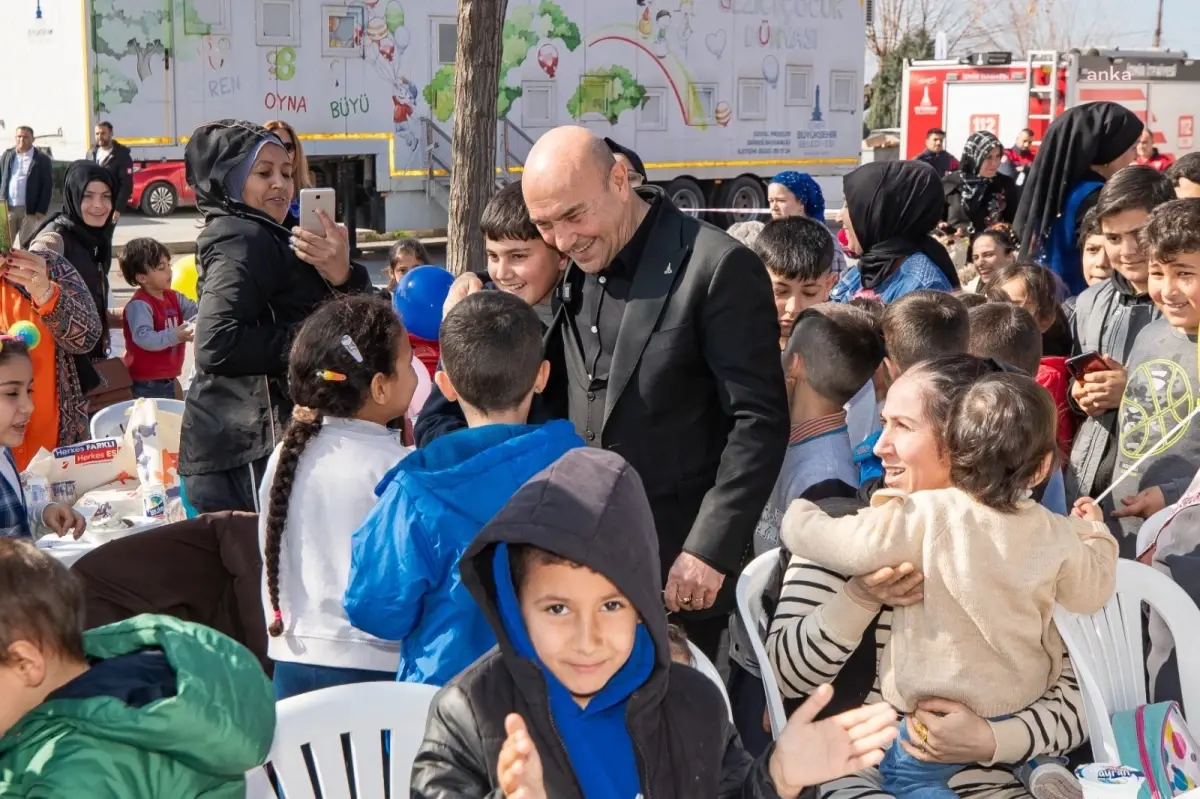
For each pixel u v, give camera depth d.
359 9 15.27
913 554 2.56
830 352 3.20
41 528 3.98
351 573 2.63
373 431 2.93
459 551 2.57
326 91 15.23
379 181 15.76
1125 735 2.72
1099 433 4.12
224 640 2.06
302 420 2.91
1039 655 2.62
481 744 1.89
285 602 2.84
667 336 3.11
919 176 5.48
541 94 16.67
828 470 3.23
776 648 2.72
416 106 15.87
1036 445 2.53
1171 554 3.28
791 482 3.29
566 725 1.92
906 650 2.59
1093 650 3.02
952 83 22.47
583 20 16.86
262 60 14.82
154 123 14.48
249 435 3.95
